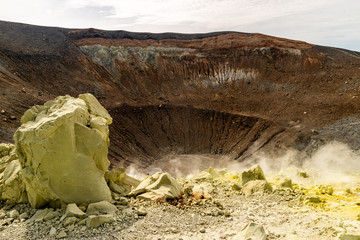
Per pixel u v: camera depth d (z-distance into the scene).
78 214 7.25
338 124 48.66
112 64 72.81
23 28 70.75
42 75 57.56
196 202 8.81
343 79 64.25
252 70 73.62
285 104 59.44
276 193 9.98
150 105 61.84
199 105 62.44
